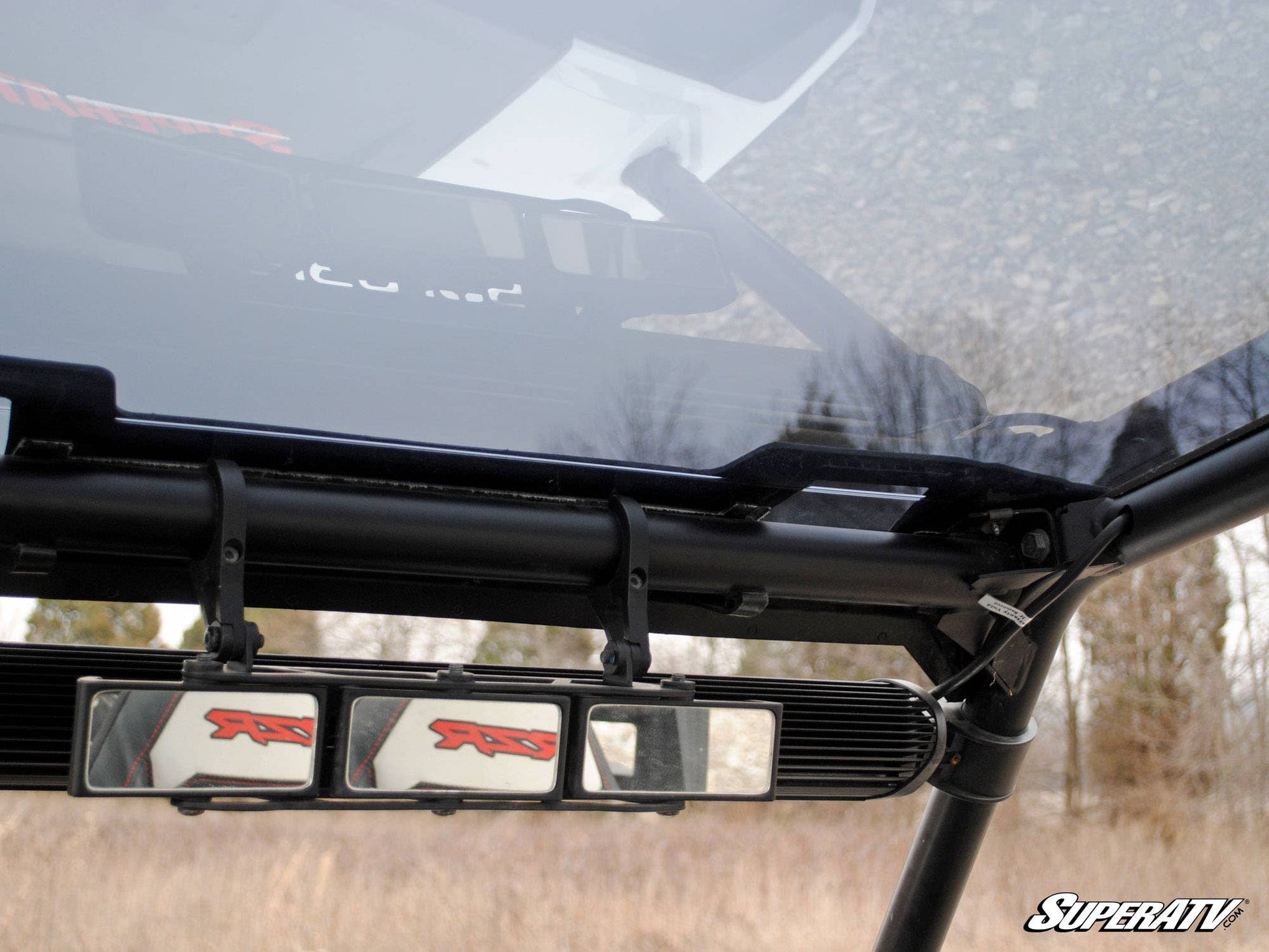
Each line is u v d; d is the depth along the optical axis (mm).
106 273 1165
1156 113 1269
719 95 1228
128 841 9289
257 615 11195
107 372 1168
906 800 11422
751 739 1294
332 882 8867
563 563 1436
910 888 2041
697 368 1443
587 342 1379
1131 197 1359
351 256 1227
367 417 1360
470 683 1172
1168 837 11664
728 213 1338
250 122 1127
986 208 1356
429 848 9961
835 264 1401
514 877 9281
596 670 1561
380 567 1382
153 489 1244
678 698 1263
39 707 1257
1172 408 1624
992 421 1639
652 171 1289
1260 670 12258
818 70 1201
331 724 1142
